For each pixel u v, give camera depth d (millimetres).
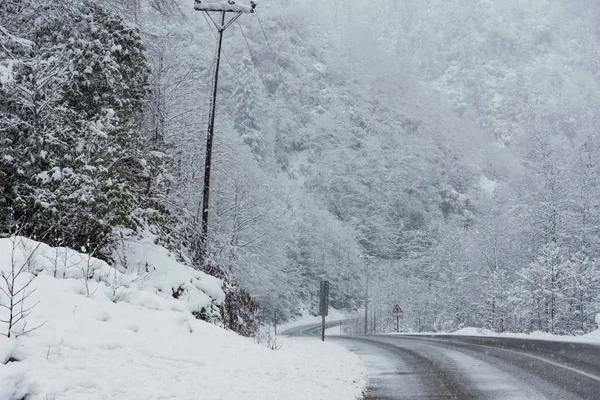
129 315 7141
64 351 5047
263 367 7129
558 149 41094
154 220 13953
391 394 7312
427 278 60031
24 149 11859
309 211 80062
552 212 36062
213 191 24156
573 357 11680
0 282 6105
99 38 15008
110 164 12086
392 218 108688
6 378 4012
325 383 7367
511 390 7621
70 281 6945
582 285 29562
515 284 35219
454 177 131000
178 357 6180
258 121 96750
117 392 4656
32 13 14688
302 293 77438
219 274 18562
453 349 15141
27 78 12219
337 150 113875
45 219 11242
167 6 20828
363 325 60688
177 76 21656
